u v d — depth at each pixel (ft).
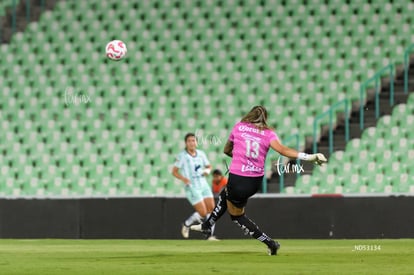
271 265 126.93
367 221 224.33
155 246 192.85
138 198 236.02
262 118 139.44
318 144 277.44
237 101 297.33
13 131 304.71
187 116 296.71
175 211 233.96
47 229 238.68
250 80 303.27
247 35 317.01
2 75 323.16
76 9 337.93
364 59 298.97
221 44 316.19
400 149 266.57
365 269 119.96
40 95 313.53
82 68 320.91
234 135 140.56
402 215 222.69
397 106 276.41
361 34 307.99
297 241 214.07
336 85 292.20
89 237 237.45
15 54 328.49
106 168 284.41
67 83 315.37
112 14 333.83
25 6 345.51
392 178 260.01
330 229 225.76
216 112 295.89
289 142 276.00
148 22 328.08
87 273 114.32
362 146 269.03
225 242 213.25
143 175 281.95
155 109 299.99
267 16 321.32
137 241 221.87
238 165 139.64
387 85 289.12
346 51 303.48
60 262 135.64
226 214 231.50
